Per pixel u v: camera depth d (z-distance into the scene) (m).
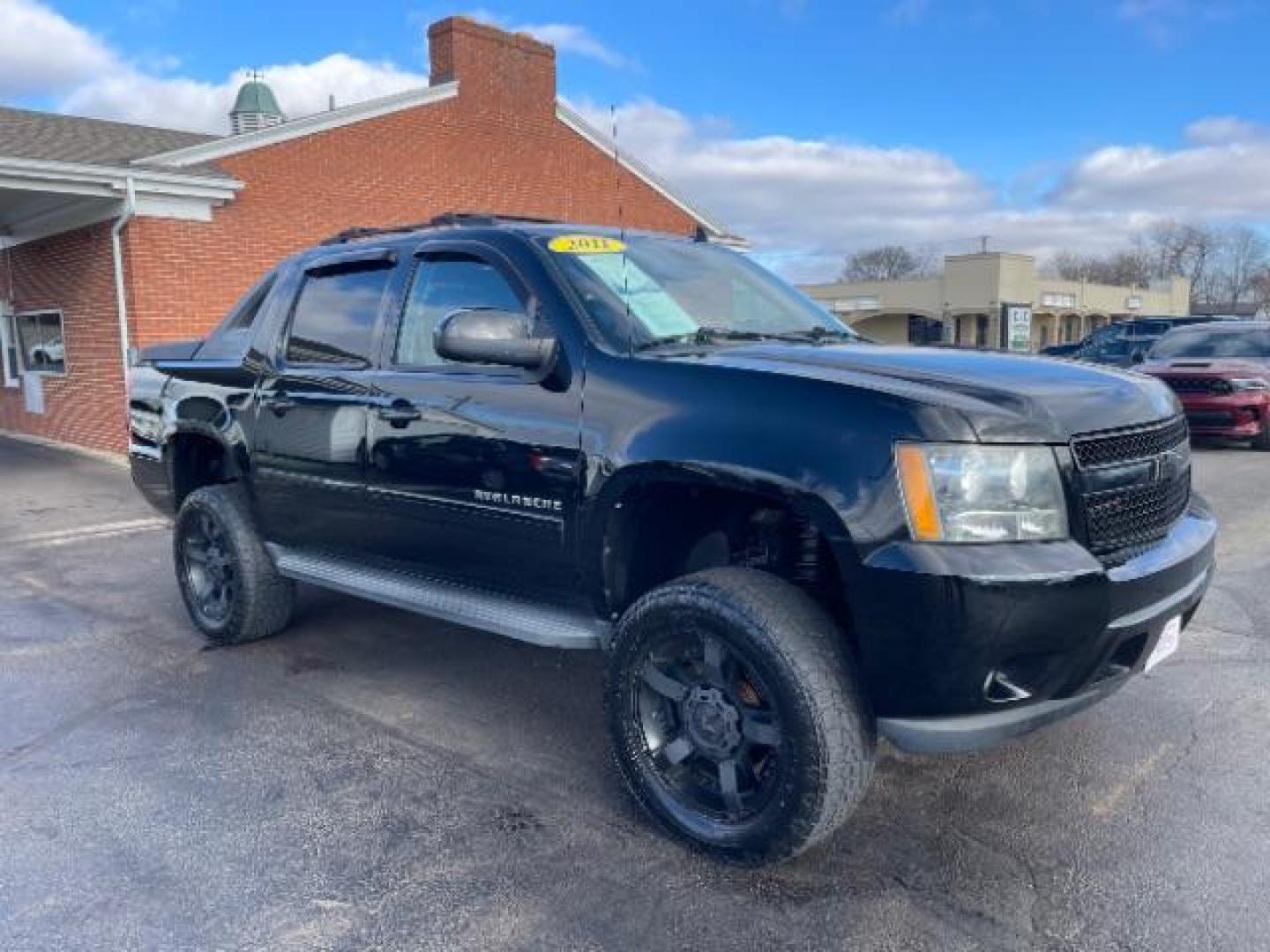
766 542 3.15
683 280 3.70
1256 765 3.44
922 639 2.48
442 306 3.73
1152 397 2.97
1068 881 2.75
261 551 4.73
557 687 4.34
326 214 14.10
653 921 2.59
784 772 2.63
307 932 2.57
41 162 11.05
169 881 2.81
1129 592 2.58
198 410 4.80
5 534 8.11
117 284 12.09
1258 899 2.65
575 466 3.10
